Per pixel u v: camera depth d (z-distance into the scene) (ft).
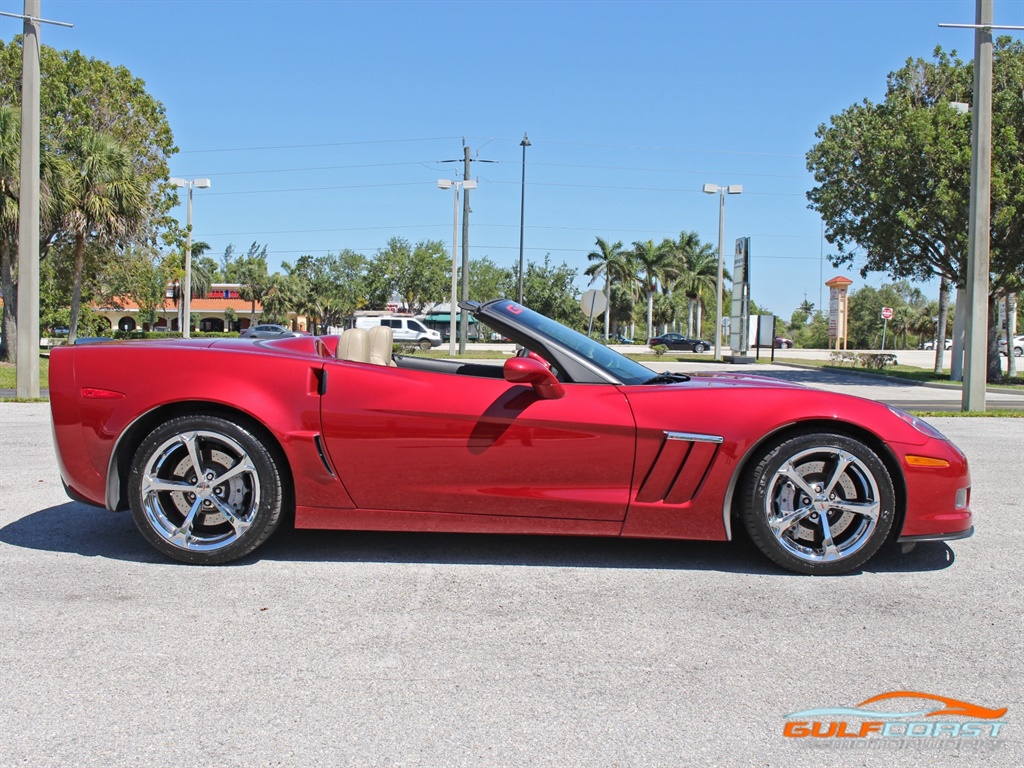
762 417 11.68
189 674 8.50
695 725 7.57
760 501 11.81
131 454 12.44
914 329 245.65
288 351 12.66
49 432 25.40
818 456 11.80
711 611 10.50
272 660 8.87
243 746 7.11
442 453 11.86
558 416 11.73
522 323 12.71
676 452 11.75
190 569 11.92
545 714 7.74
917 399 51.31
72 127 83.76
